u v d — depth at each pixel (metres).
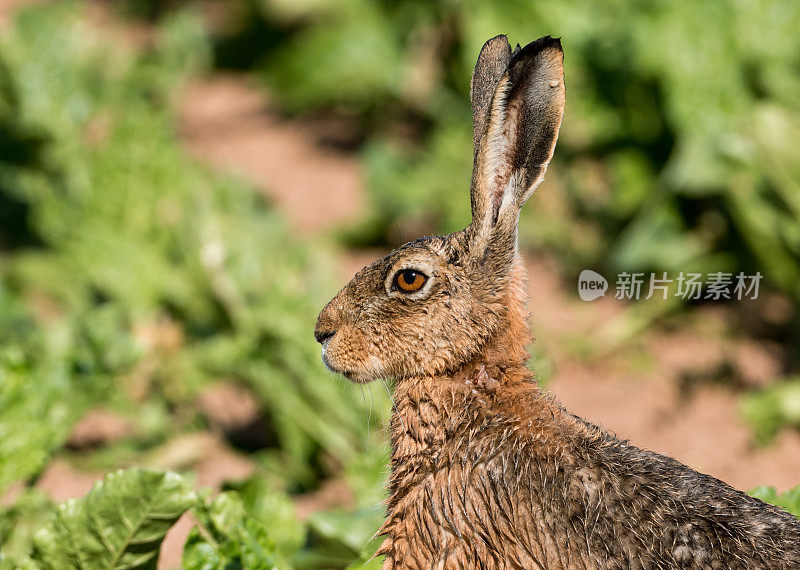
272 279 10.95
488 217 5.74
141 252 11.39
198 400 11.29
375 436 9.35
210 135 17.31
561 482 5.15
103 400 9.90
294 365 9.72
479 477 5.38
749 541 4.73
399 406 5.95
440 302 5.82
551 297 12.58
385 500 5.91
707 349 11.60
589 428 5.49
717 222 12.06
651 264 12.07
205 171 13.98
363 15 16.94
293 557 6.94
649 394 10.94
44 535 5.88
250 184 14.19
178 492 5.86
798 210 11.45
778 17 12.22
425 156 14.88
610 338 11.62
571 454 5.25
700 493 5.01
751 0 12.30
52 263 12.30
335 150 16.75
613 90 13.08
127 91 16.27
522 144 5.66
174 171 12.01
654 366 11.34
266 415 10.19
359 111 16.92
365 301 5.99
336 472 9.77
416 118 16.56
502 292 5.81
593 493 5.08
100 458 9.96
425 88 16.22
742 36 12.21
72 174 13.21
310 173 15.98
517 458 5.32
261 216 13.35
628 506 4.98
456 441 5.59
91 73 15.86
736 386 10.96
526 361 5.96
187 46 19.09
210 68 19.44
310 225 14.38
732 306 12.20
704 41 12.30
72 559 5.93
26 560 5.92
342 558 6.90
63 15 15.49
